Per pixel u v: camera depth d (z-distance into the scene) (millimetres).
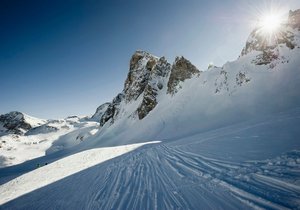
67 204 8648
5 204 11688
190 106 63250
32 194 12594
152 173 10195
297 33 53562
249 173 6496
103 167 15875
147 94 90875
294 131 10266
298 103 34750
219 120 45062
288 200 4445
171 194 6621
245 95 48969
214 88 61750
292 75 44156
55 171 19500
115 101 129625
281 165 6406
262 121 17984
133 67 125938
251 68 55281
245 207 4656
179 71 86125
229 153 9812
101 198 8164
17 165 102500
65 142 159500
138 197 7160
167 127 59688
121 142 72688
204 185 6617
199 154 11664
